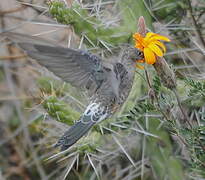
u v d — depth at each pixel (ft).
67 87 27.27
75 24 24.25
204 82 22.20
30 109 27.30
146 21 26.12
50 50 18.49
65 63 19.03
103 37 24.39
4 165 33.91
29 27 32.53
